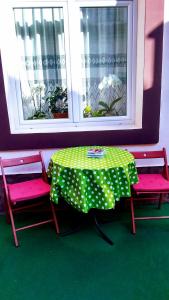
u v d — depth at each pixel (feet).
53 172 7.06
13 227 7.30
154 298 5.51
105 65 8.72
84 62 8.68
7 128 8.30
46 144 8.55
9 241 7.52
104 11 8.21
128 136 8.58
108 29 8.39
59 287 5.85
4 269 6.42
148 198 8.80
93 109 9.16
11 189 7.72
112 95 9.04
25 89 8.77
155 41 7.74
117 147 8.78
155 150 8.92
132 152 8.32
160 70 8.00
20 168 8.80
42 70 8.65
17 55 8.36
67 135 8.50
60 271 6.33
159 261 6.56
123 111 9.20
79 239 7.54
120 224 8.21
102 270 6.32
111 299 5.51
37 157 8.27
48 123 8.98
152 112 8.36
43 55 8.52
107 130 8.52
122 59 8.66
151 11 7.50
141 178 8.22
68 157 7.45
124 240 7.41
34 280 6.07
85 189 6.57
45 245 7.30
